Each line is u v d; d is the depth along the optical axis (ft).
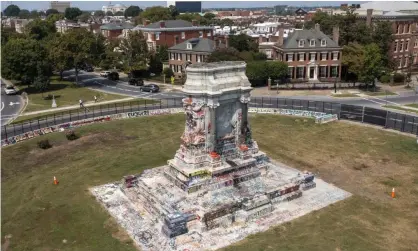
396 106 257.96
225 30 561.84
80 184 145.38
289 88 318.45
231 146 138.82
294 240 108.68
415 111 243.60
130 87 339.36
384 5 446.60
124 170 157.28
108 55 390.42
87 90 326.24
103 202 131.23
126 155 174.60
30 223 119.55
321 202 129.29
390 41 357.82
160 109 249.75
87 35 365.20
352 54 333.83
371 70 308.19
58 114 247.70
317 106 258.16
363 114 220.02
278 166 155.84
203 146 130.62
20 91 326.65
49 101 287.48
